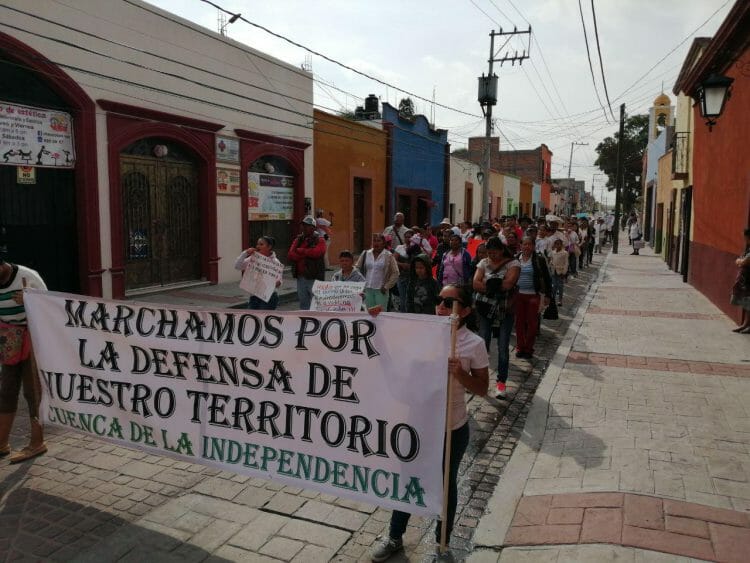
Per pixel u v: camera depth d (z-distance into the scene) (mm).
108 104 11258
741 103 11070
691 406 6262
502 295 6746
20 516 4203
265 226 16641
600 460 4953
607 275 19234
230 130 14625
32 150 10219
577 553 3629
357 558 3762
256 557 3760
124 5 11586
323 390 3807
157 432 4371
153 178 12797
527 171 55625
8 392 5078
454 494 3648
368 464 3705
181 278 13742
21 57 9766
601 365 7895
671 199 22062
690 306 12727
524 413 6344
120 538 3941
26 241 10398
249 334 4016
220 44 14109
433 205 27672
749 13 9898
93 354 4555
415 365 3545
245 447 4082
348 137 20391
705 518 3973
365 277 9016
